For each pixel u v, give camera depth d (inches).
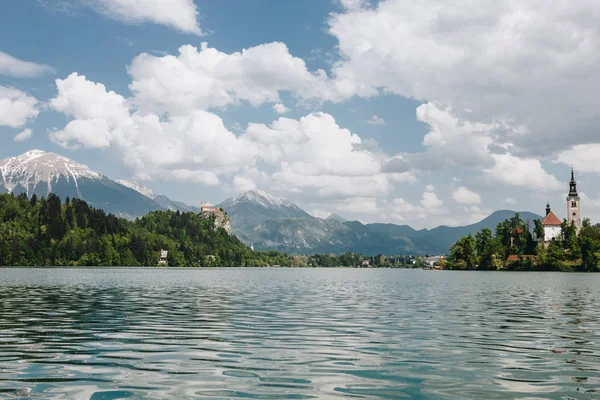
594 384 644.1
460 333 1090.1
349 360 789.9
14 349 881.5
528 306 1801.2
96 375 685.3
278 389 614.5
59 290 2630.4
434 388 621.3
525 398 577.9
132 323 1246.9
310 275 7047.2
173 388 617.6
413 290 2898.6
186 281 4111.7
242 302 1936.5
